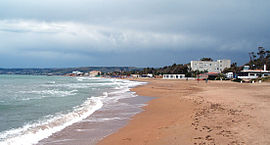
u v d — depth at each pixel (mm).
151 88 41938
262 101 16656
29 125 11812
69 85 57781
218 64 121188
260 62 115500
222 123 9688
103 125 11812
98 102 21000
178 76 113750
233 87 37469
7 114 15094
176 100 21078
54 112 15891
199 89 36031
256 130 8180
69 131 10586
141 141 8359
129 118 13633
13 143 8758
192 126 9617
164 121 11695
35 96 27375
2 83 63750
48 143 8820
